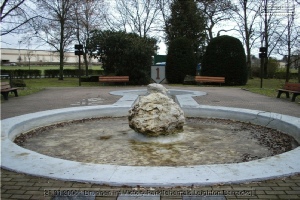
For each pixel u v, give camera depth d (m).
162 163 5.03
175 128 6.61
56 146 6.16
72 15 30.58
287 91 13.02
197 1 31.16
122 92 16.23
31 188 3.47
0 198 3.24
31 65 60.22
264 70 34.75
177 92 16.67
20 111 9.86
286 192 3.36
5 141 5.34
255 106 10.85
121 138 6.80
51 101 12.64
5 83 13.60
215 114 9.42
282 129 7.39
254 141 6.58
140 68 23.58
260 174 3.72
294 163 4.12
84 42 34.34
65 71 42.03
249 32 32.94
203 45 29.39
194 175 3.66
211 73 23.59
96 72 44.81
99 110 9.59
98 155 5.51
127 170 3.83
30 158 4.36
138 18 36.09
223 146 6.14
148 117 6.45
